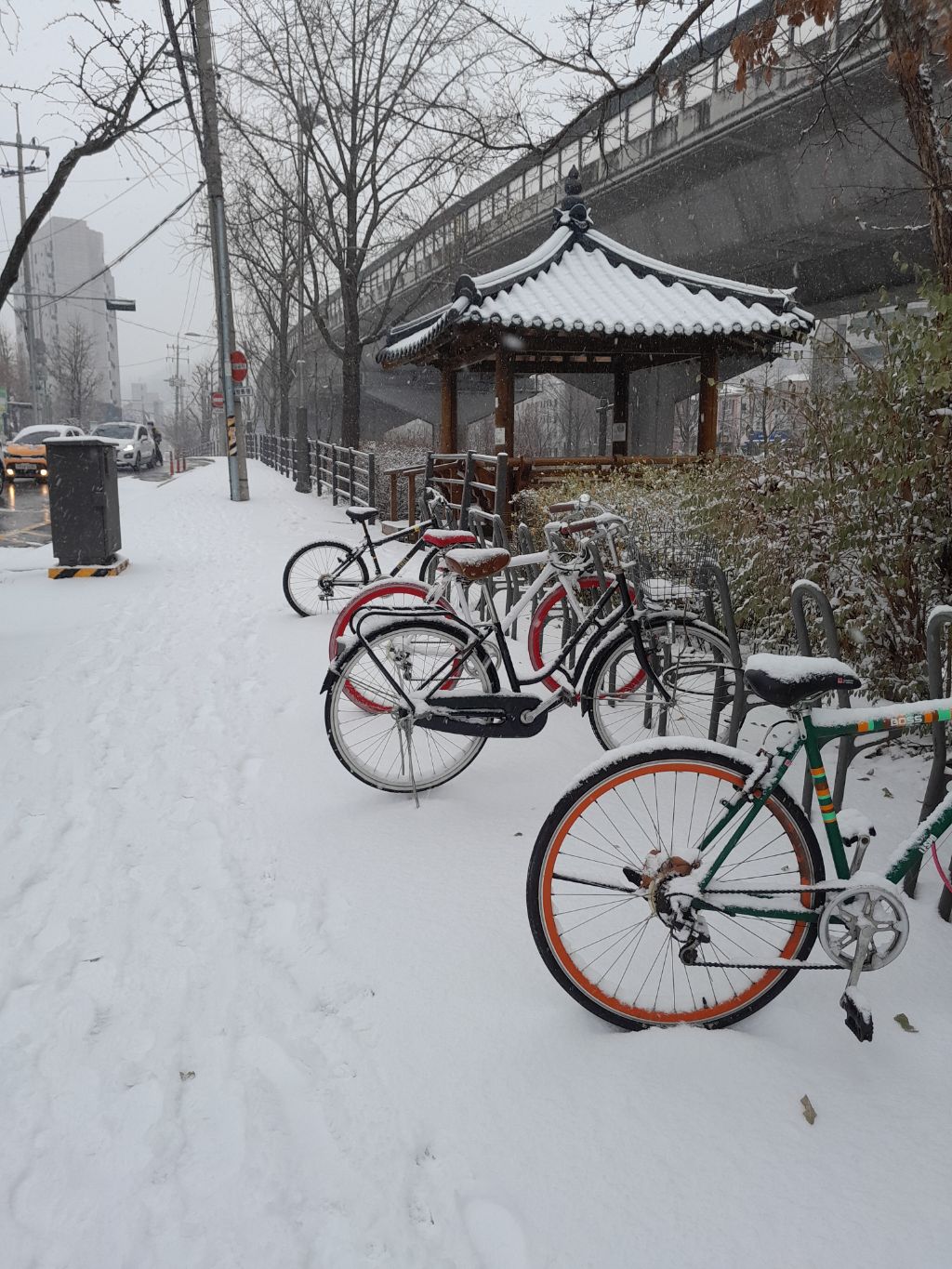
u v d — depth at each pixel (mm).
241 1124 2273
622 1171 2096
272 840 3820
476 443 40531
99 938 3113
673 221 20344
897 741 4453
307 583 8438
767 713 5078
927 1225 1935
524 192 23172
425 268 25547
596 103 8000
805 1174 2070
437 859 3594
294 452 29188
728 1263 1866
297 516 17188
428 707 4012
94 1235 1972
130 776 4547
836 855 2488
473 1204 2025
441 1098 2340
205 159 19172
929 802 3020
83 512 10328
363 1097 2350
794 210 17344
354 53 18969
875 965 2459
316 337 38031
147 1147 2209
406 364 15234
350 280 20469
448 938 3039
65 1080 2438
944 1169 2074
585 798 2492
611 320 11148
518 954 2945
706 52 8078
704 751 2488
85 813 4129
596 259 12641
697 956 2514
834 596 4738
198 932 3139
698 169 18141
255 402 59344
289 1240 1954
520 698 4070
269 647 7117
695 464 10680
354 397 21000
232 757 4793
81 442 10141
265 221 27078
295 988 2812
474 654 4105
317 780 4445
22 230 8000
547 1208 2010
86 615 8312
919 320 4230
